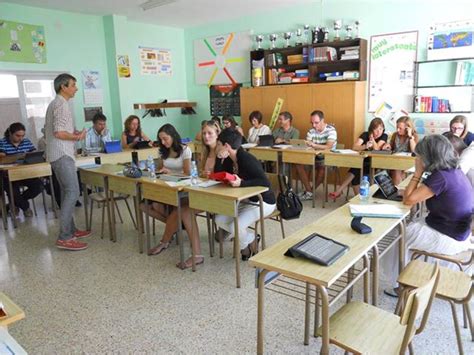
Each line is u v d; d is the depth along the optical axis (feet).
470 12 16.21
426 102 17.60
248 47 23.13
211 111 25.77
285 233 13.21
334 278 5.24
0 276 10.55
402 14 17.85
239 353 7.09
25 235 13.80
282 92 21.18
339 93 19.26
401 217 7.55
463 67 16.43
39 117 20.47
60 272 10.70
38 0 18.12
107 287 9.77
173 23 24.22
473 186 10.12
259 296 6.12
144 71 24.08
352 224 7.02
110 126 23.31
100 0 18.34
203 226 14.28
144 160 17.65
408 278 6.81
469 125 16.89
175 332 7.80
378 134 16.88
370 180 15.40
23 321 8.33
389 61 18.57
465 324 7.57
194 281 9.98
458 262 7.50
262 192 9.75
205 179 11.16
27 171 14.89
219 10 21.08
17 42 19.06
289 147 17.60
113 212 12.84
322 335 5.28
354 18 19.19
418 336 7.38
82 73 21.70
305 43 20.67
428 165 7.75
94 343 7.51
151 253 11.73
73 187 12.22
